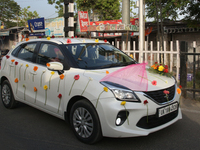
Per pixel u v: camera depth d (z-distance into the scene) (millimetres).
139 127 3127
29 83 4562
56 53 4223
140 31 7609
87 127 3404
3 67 5441
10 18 37969
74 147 3396
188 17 11062
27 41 5176
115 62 4348
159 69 3867
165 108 3326
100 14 20141
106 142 3529
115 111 3012
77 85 3477
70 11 13867
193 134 3824
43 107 4219
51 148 3391
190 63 9500
